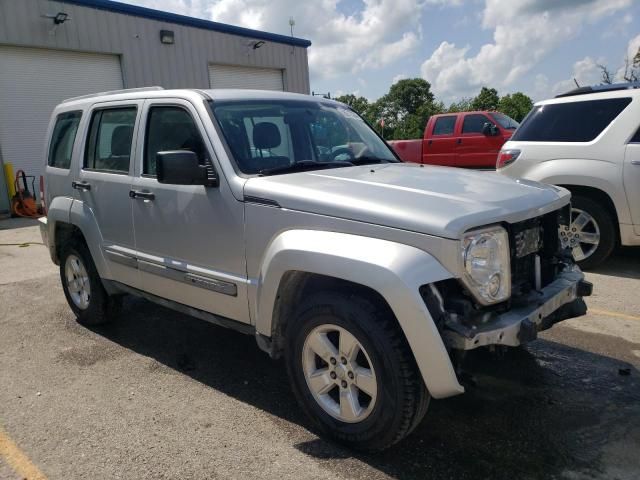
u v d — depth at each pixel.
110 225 4.43
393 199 2.88
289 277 3.12
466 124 15.75
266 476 2.81
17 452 3.11
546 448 3.00
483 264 2.69
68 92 15.04
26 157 14.34
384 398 2.76
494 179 3.56
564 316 3.33
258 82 20.44
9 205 13.67
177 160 3.32
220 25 18.41
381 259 2.64
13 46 13.85
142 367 4.21
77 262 5.10
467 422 3.27
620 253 7.11
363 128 4.66
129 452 3.07
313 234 2.97
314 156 3.97
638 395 3.55
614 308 5.12
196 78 17.98
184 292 3.88
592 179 6.07
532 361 4.06
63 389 3.87
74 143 4.91
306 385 3.14
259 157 3.63
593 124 6.23
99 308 4.93
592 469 2.80
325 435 3.15
